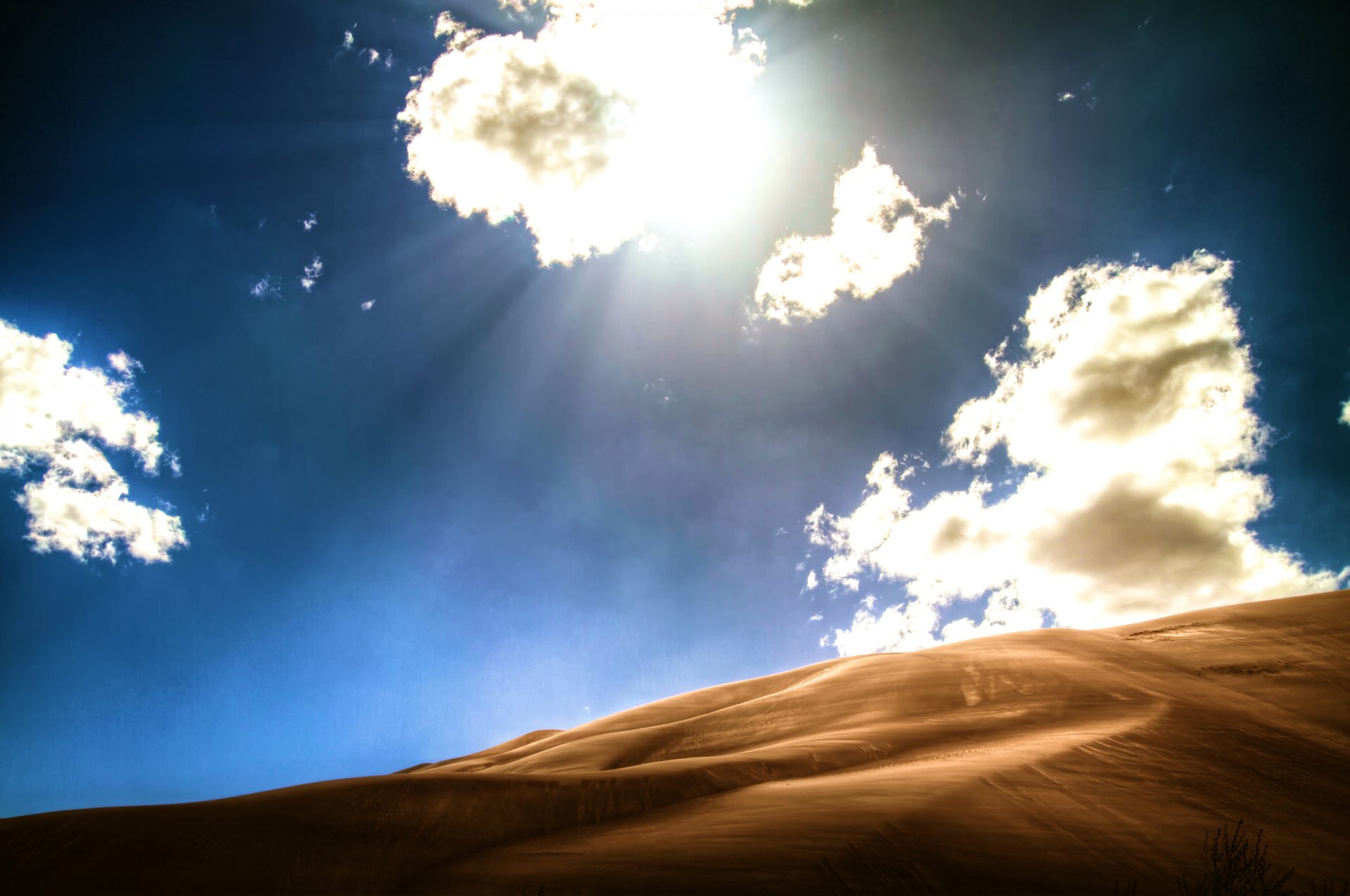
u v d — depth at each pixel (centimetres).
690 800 2353
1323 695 3183
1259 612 4772
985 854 1722
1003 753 2566
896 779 2309
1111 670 3791
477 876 1739
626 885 1589
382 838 1928
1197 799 2108
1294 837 1898
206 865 1703
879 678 4341
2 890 1554
